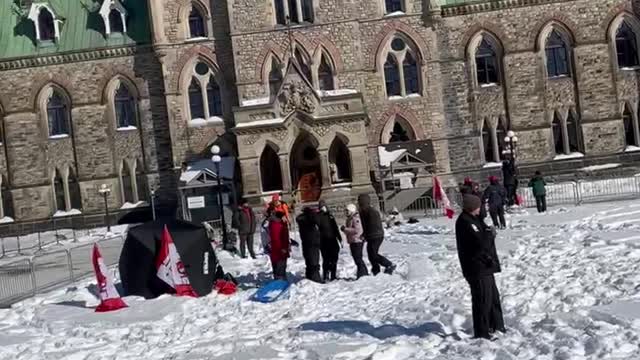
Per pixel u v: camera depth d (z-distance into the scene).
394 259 29.97
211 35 63.03
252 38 61.94
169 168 63.88
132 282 27.19
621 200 47.72
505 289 20.66
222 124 62.84
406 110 62.97
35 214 64.25
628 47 63.84
